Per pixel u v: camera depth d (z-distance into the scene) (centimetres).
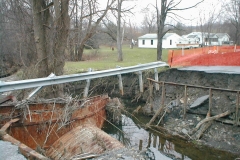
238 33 3225
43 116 749
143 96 1393
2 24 1870
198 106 1061
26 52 1353
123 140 938
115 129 1046
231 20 3391
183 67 1489
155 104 1274
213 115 998
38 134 742
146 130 1045
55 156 666
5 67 1973
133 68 1273
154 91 1361
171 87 1320
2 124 686
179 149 865
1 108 701
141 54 3139
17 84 771
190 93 1203
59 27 1110
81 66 1791
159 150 830
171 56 1559
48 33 1160
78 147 662
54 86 1077
